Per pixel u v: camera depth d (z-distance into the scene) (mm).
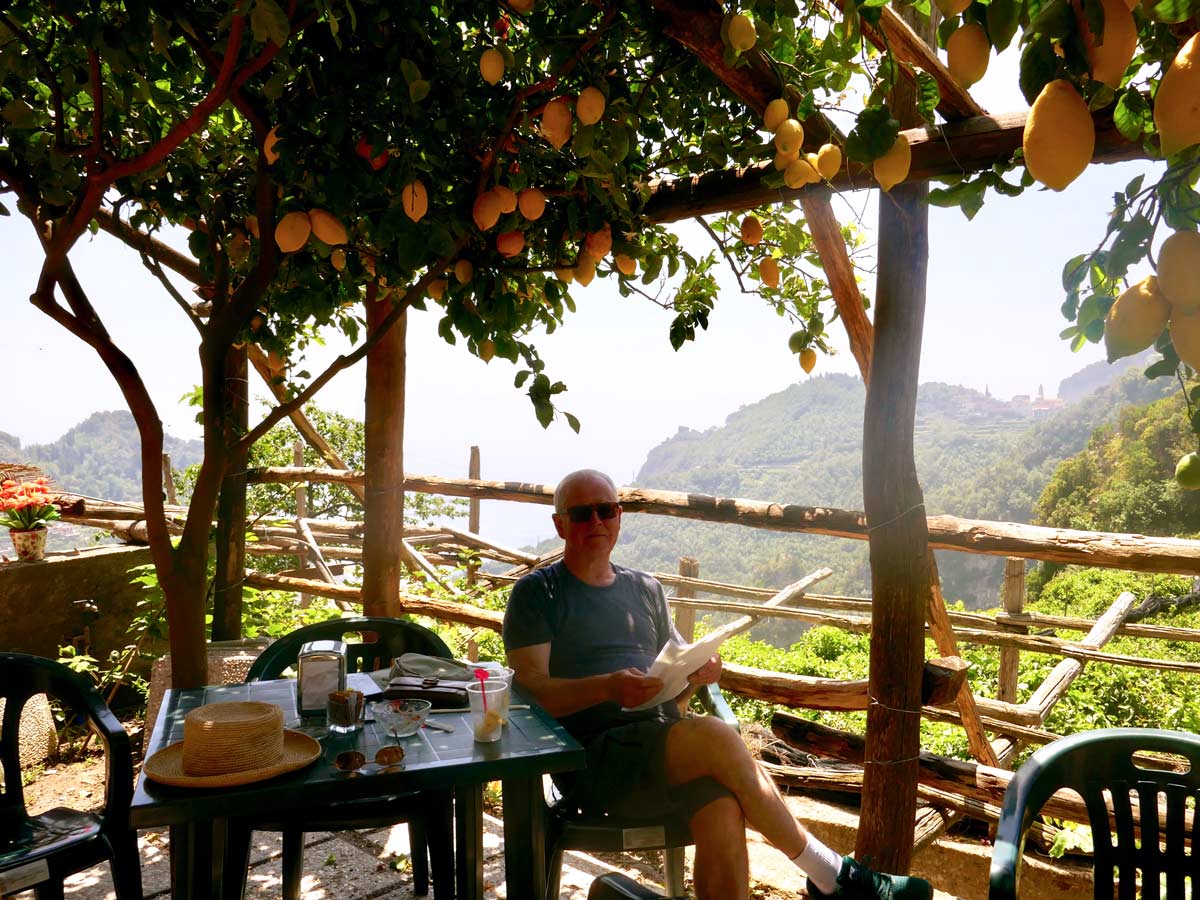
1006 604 6832
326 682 2561
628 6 2314
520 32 3047
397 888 3383
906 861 2912
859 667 8289
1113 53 733
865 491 2920
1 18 2457
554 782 2926
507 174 2701
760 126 2943
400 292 3588
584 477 3154
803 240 3449
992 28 820
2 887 2373
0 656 2789
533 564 7215
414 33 2357
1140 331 805
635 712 2936
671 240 3564
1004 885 1723
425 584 7578
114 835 2639
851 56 2336
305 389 3256
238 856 2648
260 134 2752
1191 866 1994
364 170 2447
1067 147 756
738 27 2076
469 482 5504
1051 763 1982
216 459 3258
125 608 6180
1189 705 6977
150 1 2266
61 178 2939
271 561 9750
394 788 2139
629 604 3156
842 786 4543
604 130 2541
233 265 3512
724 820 2500
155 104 2928
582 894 3494
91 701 2732
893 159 1653
